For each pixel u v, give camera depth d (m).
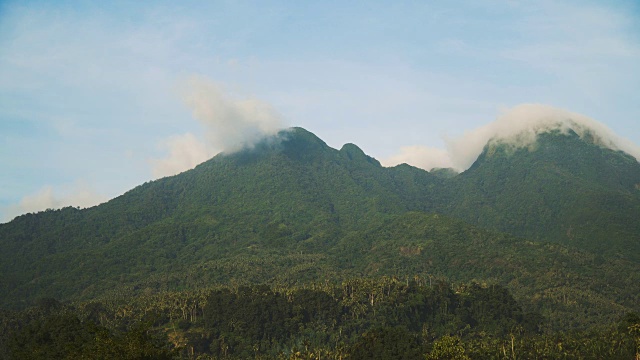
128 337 126.75
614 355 197.75
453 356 190.25
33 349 174.38
